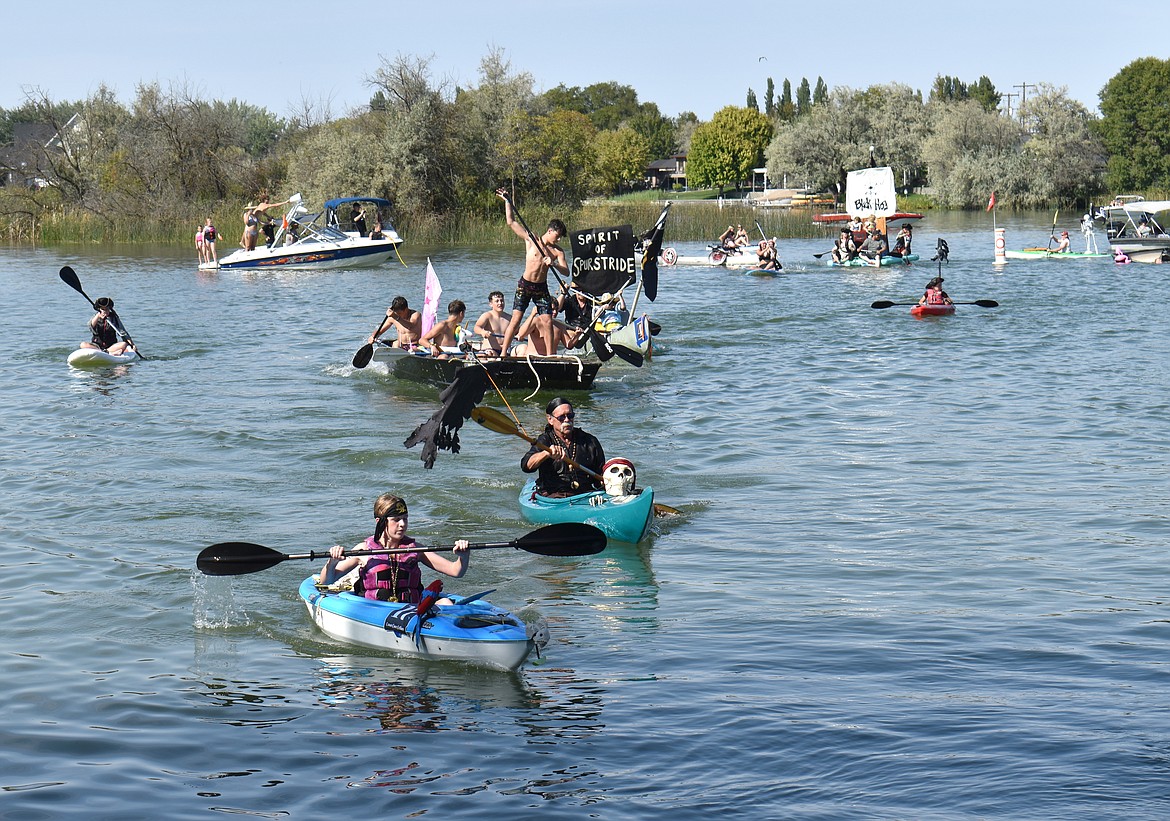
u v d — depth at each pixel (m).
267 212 60.75
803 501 11.80
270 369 20.33
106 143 67.19
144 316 28.55
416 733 6.73
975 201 91.69
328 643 8.22
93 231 59.94
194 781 6.19
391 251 44.84
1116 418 15.70
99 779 6.21
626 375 19.69
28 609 8.82
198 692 7.36
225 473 12.91
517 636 7.62
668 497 12.00
